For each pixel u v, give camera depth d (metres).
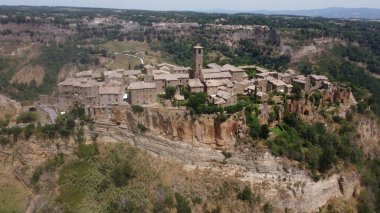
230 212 126.38
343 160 144.75
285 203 130.75
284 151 133.25
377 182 150.75
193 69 174.88
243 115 135.88
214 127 134.00
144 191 128.12
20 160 144.38
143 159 138.00
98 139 145.25
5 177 142.12
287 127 142.25
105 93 149.00
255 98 147.50
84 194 128.12
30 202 131.88
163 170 135.00
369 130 170.00
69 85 159.88
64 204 125.56
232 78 172.25
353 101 178.25
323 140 143.62
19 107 174.38
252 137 133.88
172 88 152.75
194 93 150.25
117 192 127.50
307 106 154.75
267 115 141.25
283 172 132.25
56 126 144.38
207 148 134.25
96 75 190.12
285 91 162.00
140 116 141.25
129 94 151.38
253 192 130.00
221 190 130.00
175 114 136.62
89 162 137.62
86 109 146.75
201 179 132.25
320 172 136.00
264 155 131.50
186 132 135.25
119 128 143.75
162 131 138.38
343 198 140.62
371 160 159.88
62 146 143.62
